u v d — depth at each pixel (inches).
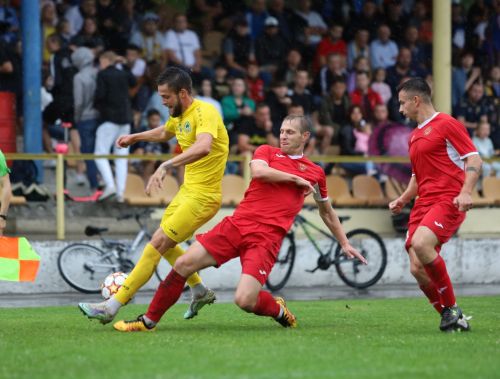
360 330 939.3
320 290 1571.1
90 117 1695.4
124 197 1631.4
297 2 2018.9
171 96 946.1
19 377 668.7
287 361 731.4
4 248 975.6
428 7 2110.0
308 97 1883.6
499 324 1006.4
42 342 838.5
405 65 2022.6
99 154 1624.0
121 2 1839.3
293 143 923.4
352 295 1477.6
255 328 952.9
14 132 1708.9
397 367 708.0
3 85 1734.7
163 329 942.4
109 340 849.5
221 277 1587.1
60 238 1553.9
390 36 2058.3
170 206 970.1
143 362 727.1
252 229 903.7
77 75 1697.8
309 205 1720.0
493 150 2086.6
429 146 915.4
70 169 1594.5
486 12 2188.7
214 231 911.7
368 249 1648.6
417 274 943.7
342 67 1967.3
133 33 1844.2
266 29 1950.1
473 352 783.7
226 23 2033.7
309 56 1985.7
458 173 916.0
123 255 1517.0
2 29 1785.2
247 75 1903.3
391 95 1985.7
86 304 927.0
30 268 981.8
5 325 987.3
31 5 1668.3
